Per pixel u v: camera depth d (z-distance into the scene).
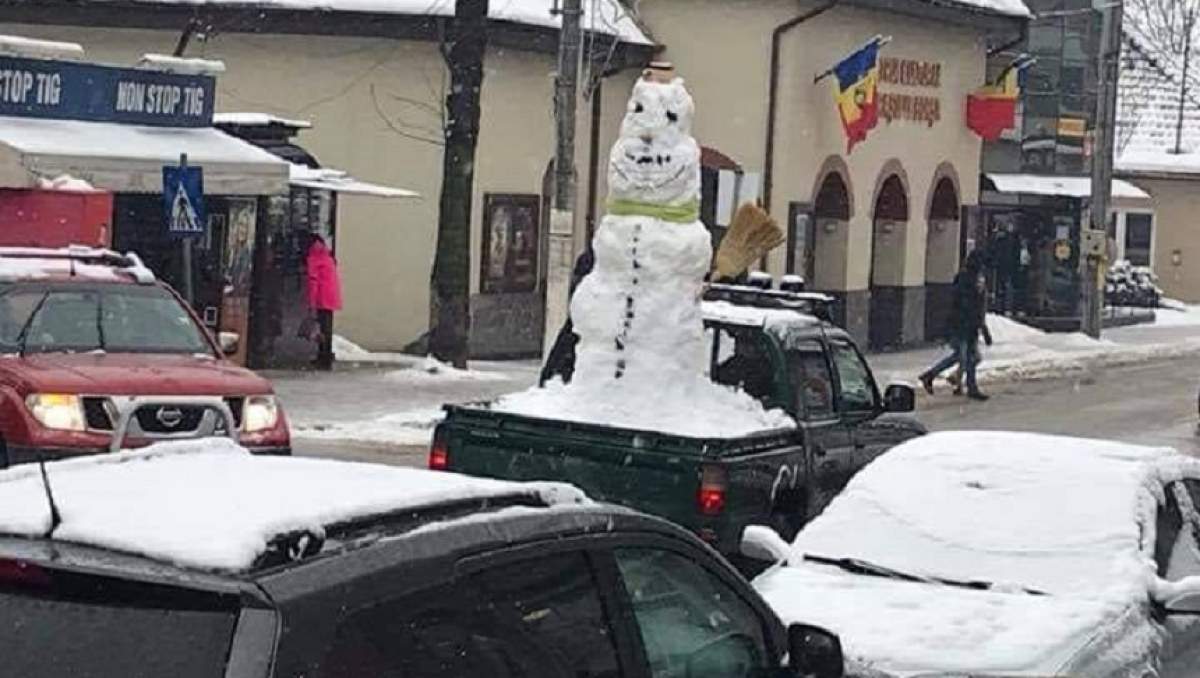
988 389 27.52
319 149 27.22
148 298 13.10
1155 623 7.59
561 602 4.09
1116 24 36.47
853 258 32.19
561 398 11.18
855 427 11.38
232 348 13.36
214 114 24.33
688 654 4.59
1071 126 41.12
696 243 11.16
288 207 24.14
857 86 30.33
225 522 3.72
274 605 3.40
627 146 11.28
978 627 7.12
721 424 10.76
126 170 20.88
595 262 11.41
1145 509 8.16
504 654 3.85
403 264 27.16
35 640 3.47
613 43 28.52
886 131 33.09
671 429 10.58
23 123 21.14
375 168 27.11
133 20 27.31
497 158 27.64
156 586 3.46
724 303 11.77
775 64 29.75
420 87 26.89
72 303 12.70
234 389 12.13
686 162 11.28
